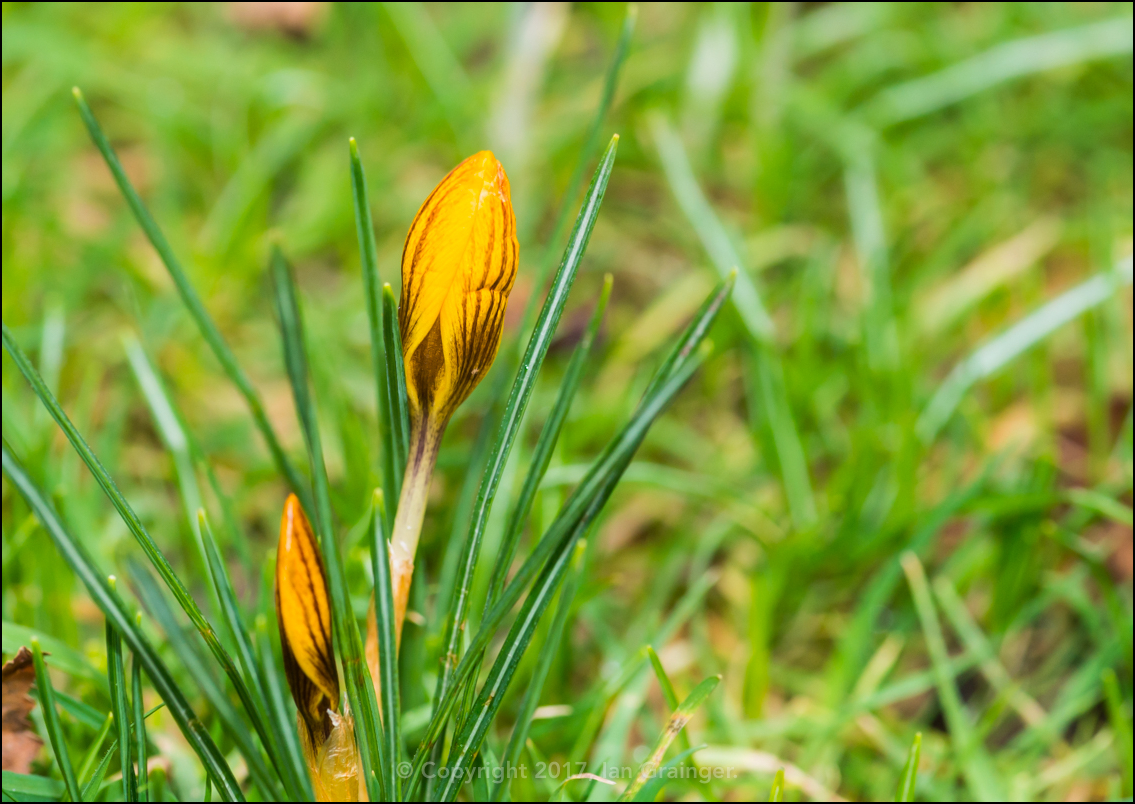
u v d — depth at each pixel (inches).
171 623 21.2
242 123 48.1
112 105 51.6
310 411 23.5
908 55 52.3
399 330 21.3
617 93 49.6
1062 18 52.7
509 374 24.9
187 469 25.6
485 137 47.0
